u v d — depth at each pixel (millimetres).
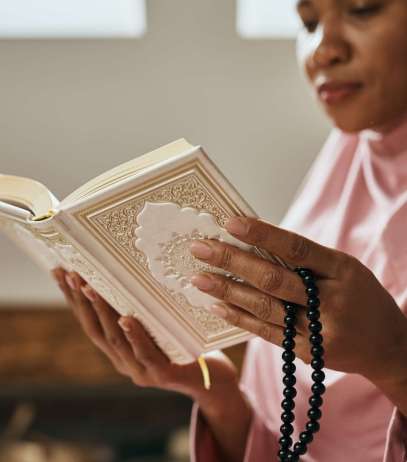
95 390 2166
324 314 741
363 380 960
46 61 1933
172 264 780
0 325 2105
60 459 2148
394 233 972
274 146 1997
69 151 2000
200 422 1122
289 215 1272
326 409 989
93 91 1954
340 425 979
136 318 916
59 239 793
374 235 1036
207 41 1916
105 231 750
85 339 2109
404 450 884
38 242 889
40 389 2152
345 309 735
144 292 830
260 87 1951
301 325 772
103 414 2205
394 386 815
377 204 1058
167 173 694
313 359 743
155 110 1973
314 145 1989
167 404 2213
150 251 768
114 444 2242
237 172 2023
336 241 1083
